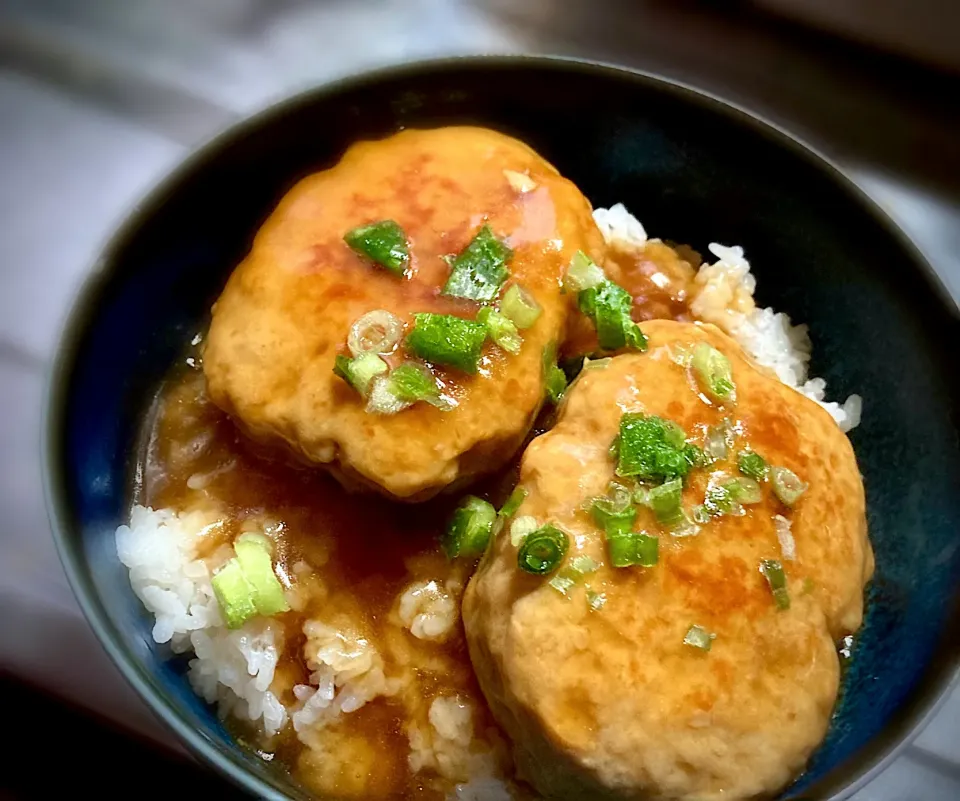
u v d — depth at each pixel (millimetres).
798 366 238
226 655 196
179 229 213
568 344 213
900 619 205
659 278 240
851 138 296
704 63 306
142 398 218
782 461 191
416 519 203
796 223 233
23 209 264
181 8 299
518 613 170
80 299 196
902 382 221
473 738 193
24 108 278
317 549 202
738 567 178
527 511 179
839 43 310
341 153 229
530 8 311
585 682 167
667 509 177
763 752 172
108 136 276
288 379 189
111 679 216
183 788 210
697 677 171
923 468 215
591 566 172
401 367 185
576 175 248
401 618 198
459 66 224
